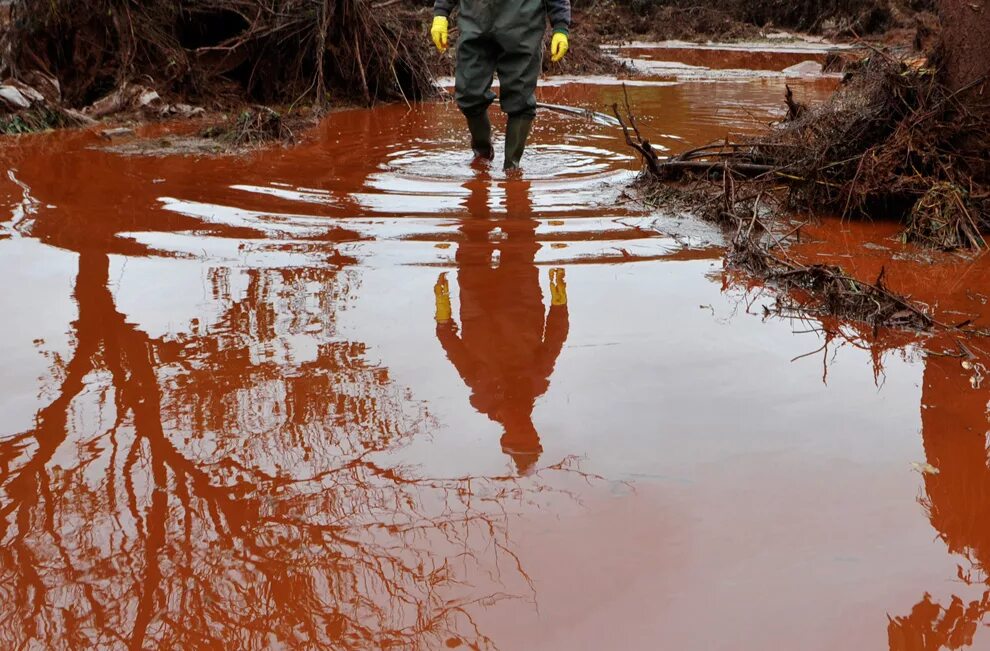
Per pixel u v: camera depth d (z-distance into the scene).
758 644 1.18
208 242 3.19
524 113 4.75
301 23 8.05
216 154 5.17
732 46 18.16
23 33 6.48
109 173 4.44
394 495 1.55
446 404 1.91
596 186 4.36
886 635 1.20
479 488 1.57
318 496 1.55
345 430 1.79
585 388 2.00
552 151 5.44
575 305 2.58
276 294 2.64
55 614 1.25
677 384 2.02
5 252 2.98
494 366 2.11
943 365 2.18
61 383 1.99
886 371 2.13
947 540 1.43
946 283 2.89
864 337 2.37
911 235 3.46
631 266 3.01
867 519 1.49
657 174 4.32
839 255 3.23
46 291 2.61
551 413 1.87
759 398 1.96
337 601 1.27
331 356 2.16
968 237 3.36
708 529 1.45
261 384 2.00
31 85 6.41
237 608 1.26
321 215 3.64
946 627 1.22
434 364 2.12
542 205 3.92
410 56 8.98
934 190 3.47
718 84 10.37
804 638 1.20
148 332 2.30
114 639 1.20
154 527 1.45
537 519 1.48
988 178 3.62
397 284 2.76
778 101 8.30
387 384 2.00
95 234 3.25
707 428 1.81
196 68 7.39
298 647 1.19
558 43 4.73
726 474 1.63
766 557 1.38
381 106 8.41
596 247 3.24
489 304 2.57
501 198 4.05
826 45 18.22
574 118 7.05
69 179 4.24
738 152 4.52
